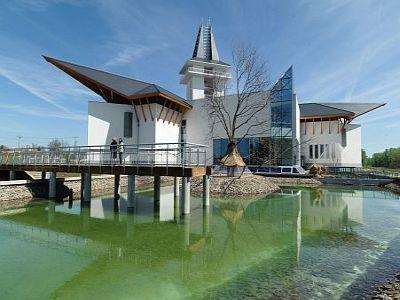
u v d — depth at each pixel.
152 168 14.38
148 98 29.55
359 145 37.53
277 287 6.70
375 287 6.57
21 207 16.67
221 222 13.38
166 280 7.21
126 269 7.95
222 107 31.06
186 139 34.94
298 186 27.41
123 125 30.30
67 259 8.71
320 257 8.68
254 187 22.77
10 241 10.52
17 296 6.40
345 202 18.92
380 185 27.17
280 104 32.31
